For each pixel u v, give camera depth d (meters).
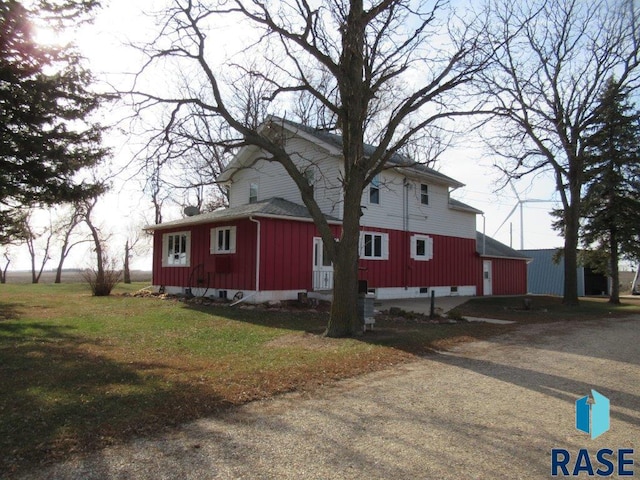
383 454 3.98
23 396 5.44
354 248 10.44
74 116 13.09
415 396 5.76
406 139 10.55
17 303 17.02
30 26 11.88
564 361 8.04
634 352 8.97
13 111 12.18
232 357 7.96
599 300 27.03
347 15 10.20
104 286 21.23
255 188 22.88
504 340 10.32
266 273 16.30
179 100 10.33
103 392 5.63
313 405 5.34
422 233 23.08
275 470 3.65
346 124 10.68
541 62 19.41
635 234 23.81
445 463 3.82
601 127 22.16
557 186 20.48
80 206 14.42
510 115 15.34
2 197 12.51
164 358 7.84
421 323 12.78
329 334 10.16
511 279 29.59
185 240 20.39
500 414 5.09
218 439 4.27
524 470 3.72
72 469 3.62
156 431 4.43
